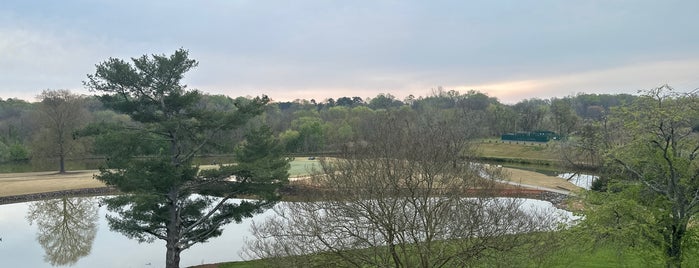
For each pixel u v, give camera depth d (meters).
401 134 20.95
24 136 92.75
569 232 18.09
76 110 72.44
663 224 17.27
